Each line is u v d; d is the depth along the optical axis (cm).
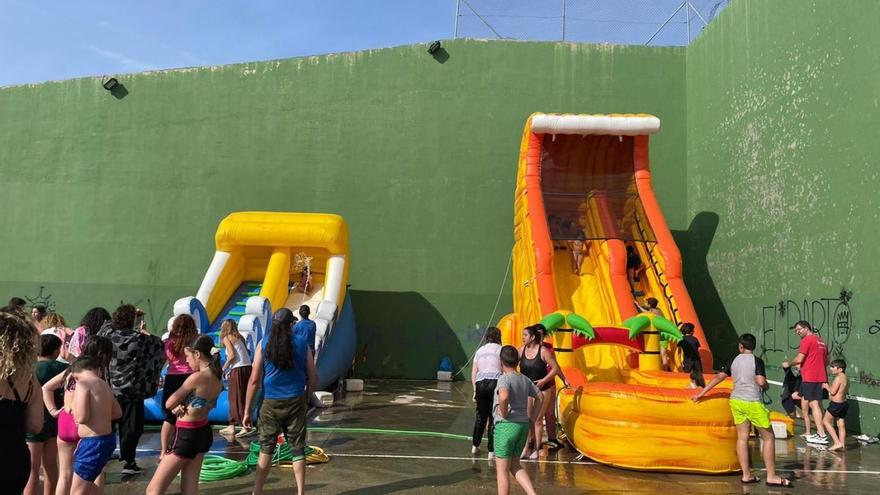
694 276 1669
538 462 758
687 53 1759
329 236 1368
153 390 662
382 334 1670
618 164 1430
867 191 988
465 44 1748
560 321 930
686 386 909
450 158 1722
